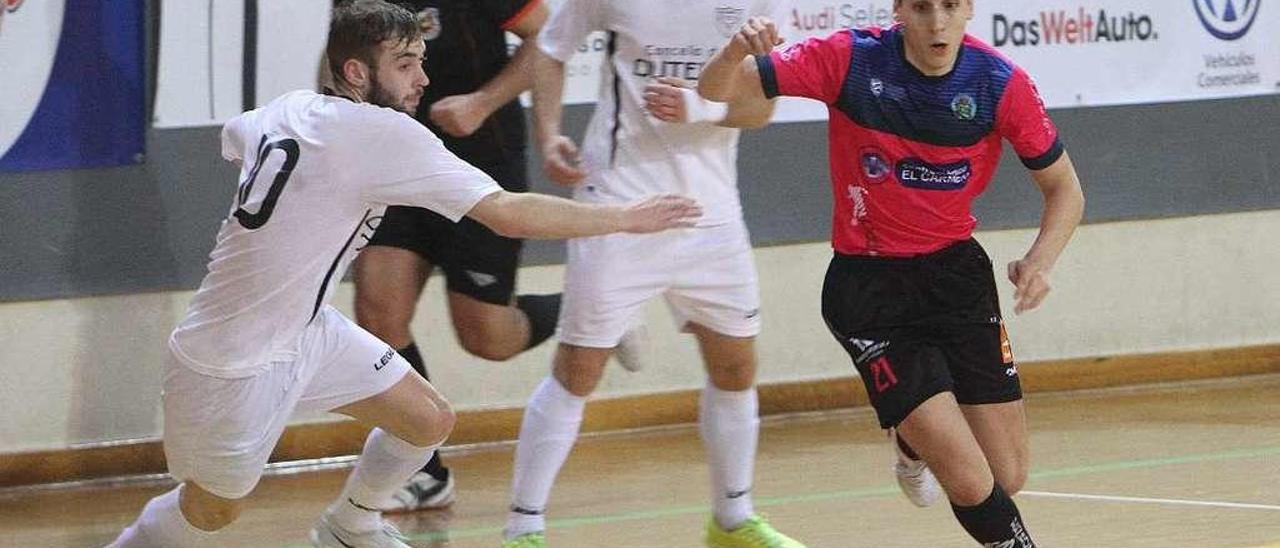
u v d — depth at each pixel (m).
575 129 12.90
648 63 7.73
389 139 6.56
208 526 7.03
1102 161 14.97
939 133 6.93
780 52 7.11
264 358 6.67
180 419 6.71
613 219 6.50
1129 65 14.97
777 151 13.75
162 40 11.79
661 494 10.31
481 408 12.85
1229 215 15.58
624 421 13.30
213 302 6.66
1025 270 6.95
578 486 10.73
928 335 7.07
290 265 6.59
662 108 7.27
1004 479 7.23
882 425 7.01
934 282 7.04
